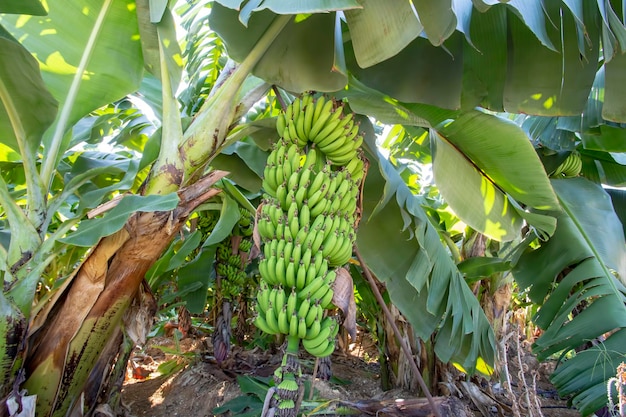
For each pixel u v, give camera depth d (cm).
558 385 295
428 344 480
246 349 686
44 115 216
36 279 220
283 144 227
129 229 227
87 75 252
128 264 234
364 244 328
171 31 229
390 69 294
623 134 403
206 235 552
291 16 219
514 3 194
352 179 232
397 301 320
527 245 409
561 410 497
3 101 205
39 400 227
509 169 290
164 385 556
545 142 442
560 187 429
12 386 210
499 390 485
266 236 216
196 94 461
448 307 294
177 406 493
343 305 202
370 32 184
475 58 296
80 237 201
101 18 246
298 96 286
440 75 287
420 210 298
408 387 486
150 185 239
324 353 192
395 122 258
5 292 212
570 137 434
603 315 304
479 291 493
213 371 544
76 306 231
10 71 191
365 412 337
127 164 370
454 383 467
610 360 279
